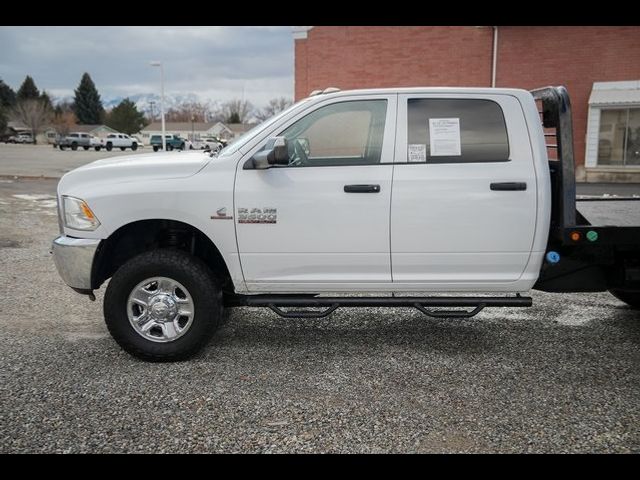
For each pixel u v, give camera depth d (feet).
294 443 10.30
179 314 13.87
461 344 15.42
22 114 280.72
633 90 56.90
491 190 13.52
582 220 14.64
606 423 11.03
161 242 15.25
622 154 58.44
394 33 62.34
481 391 12.43
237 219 13.70
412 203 13.57
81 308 18.52
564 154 13.55
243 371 13.50
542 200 13.58
